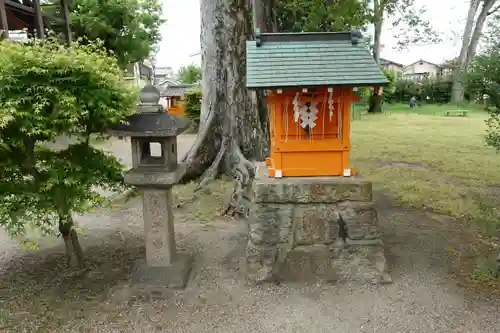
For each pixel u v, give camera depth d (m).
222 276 4.60
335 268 4.39
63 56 3.71
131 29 17.72
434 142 12.96
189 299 4.12
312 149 4.50
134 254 5.21
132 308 3.98
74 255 4.79
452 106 28.53
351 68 4.13
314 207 4.47
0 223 3.91
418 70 49.91
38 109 3.52
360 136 14.86
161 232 4.47
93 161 4.50
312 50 4.36
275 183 4.44
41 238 5.71
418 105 30.94
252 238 4.53
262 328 3.63
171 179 4.18
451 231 5.77
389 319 3.70
